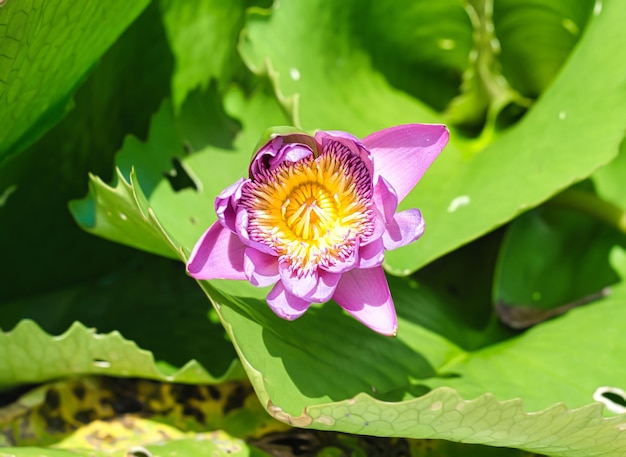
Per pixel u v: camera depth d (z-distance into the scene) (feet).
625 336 2.27
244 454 2.22
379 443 2.25
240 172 2.43
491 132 2.57
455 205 2.34
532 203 2.25
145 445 2.23
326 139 2.08
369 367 2.17
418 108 2.67
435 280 2.55
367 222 2.04
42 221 2.49
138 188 2.11
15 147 2.32
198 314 2.47
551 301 2.43
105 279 2.59
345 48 2.60
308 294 2.02
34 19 2.09
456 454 2.25
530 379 2.21
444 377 2.21
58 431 2.25
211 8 2.53
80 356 2.20
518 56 2.68
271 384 2.04
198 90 2.53
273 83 2.34
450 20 2.61
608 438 2.02
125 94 2.52
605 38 2.40
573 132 2.32
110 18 2.27
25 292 2.54
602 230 2.52
